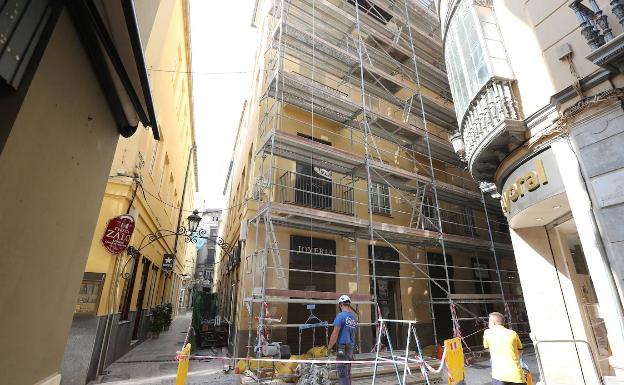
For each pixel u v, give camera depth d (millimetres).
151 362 8859
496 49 6660
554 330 6363
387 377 7559
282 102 10477
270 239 9641
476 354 11305
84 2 1846
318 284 10023
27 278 1777
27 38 1516
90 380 6609
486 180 7887
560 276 6652
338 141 11938
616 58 4324
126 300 9375
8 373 1665
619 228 4348
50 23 1693
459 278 13367
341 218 9266
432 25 15164
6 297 1580
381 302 11188
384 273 11422
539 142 5711
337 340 5766
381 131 11969
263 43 13477
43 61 1660
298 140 9125
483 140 6523
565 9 5578
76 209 2414
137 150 8039
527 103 6043
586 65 5105
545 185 5629
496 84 6344
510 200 6598
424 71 14391
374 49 12586
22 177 1606
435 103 13516
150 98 2992
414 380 7449
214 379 7328
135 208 8398
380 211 12227
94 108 2521
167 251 16234
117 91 2711
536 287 6734
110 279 7121
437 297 12359
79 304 6566
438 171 14789
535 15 6094
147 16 3320
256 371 7309
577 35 5324
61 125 1988
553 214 6410
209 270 46125
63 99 1966
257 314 8977
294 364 7391
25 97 1525
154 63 8578
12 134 1456
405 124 11891
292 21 11227
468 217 14664
